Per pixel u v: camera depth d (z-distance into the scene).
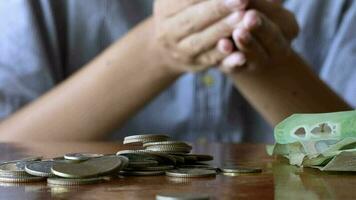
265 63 0.74
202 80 1.04
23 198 0.32
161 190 0.34
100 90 0.85
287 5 1.13
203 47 0.71
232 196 0.32
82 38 1.07
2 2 0.99
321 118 0.42
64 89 0.88
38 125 0.85
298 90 0.81
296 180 0.37
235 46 0.69
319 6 1.12
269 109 0.82
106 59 0.87
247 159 0.47
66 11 1.07
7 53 0.98
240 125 1.04
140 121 1.04
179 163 0.41
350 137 0.40
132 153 0.40
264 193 0.33
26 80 0.97
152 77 0.84
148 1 1.09
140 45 0.83
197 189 0.34
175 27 0.73
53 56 1.04
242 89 0.83
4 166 0.38
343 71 1.07
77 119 0.85
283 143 0.44
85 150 0.55
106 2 1.07
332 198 0.32
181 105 1.04
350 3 1.11
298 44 1.12
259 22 0.67
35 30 0.99
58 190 0.34
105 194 0.33
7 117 0.92
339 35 1.09
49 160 0.39
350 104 0.97
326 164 0.41
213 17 0.69
